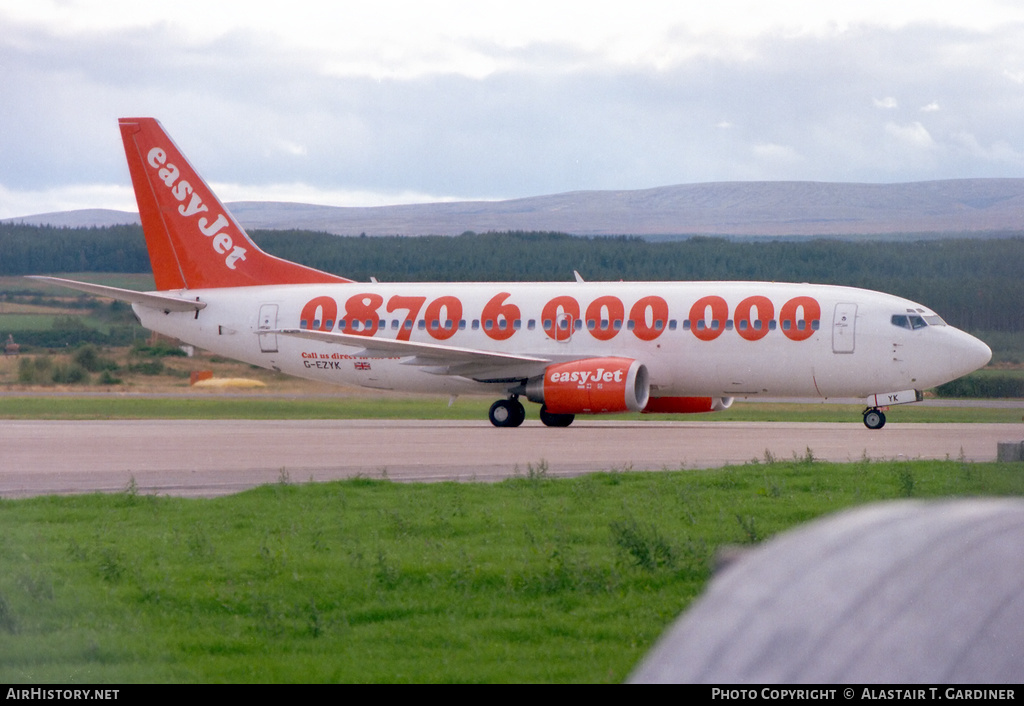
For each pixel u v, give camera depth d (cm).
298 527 4894
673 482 6300
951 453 8431
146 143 13412
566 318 11894
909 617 1074
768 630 1112
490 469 7519
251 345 13050
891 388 11081
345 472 7344
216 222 13388
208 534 4769
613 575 3803
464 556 4144
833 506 5316
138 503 5691
